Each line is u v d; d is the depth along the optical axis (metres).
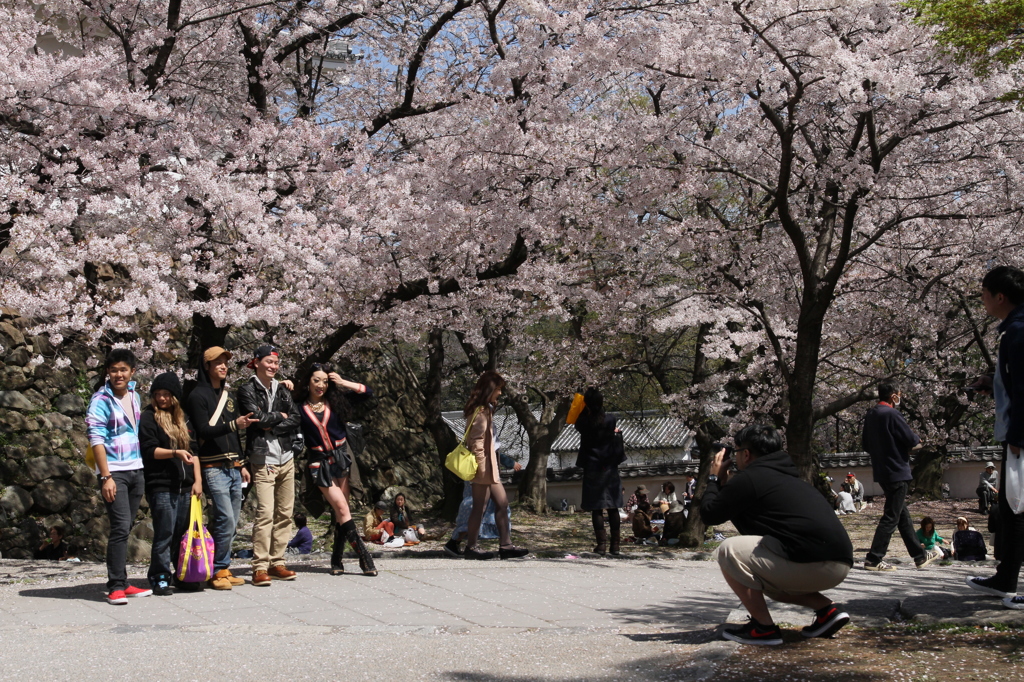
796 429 9.37
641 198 9.39
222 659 3.83
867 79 7.83
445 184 9.34
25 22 8.54
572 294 12.48
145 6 10.11
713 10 7.70
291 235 8.45
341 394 6.92
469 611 5.22
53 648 4.08
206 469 6.09
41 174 8.19
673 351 17.17
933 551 8.45
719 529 15.30
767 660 3.66
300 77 11.84
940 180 10.24
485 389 7.85
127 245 7.57
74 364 14.08
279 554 6.41
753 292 11.25
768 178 10.89
